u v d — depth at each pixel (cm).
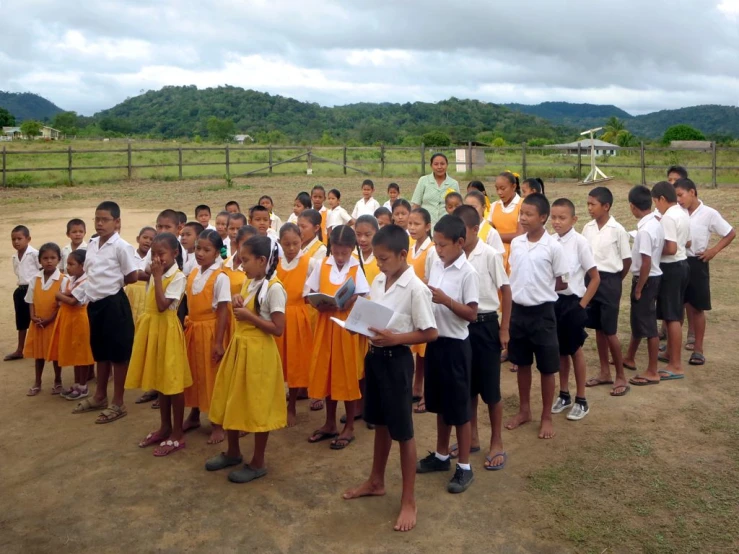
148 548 346
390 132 8944
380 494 396
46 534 360
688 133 5566
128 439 484
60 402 560
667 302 567
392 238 362
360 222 534
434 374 401
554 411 513
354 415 486
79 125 12219
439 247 395
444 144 5122
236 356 412
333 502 390
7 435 491
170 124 13212
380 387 367
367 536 355
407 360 366
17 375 628
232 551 343
